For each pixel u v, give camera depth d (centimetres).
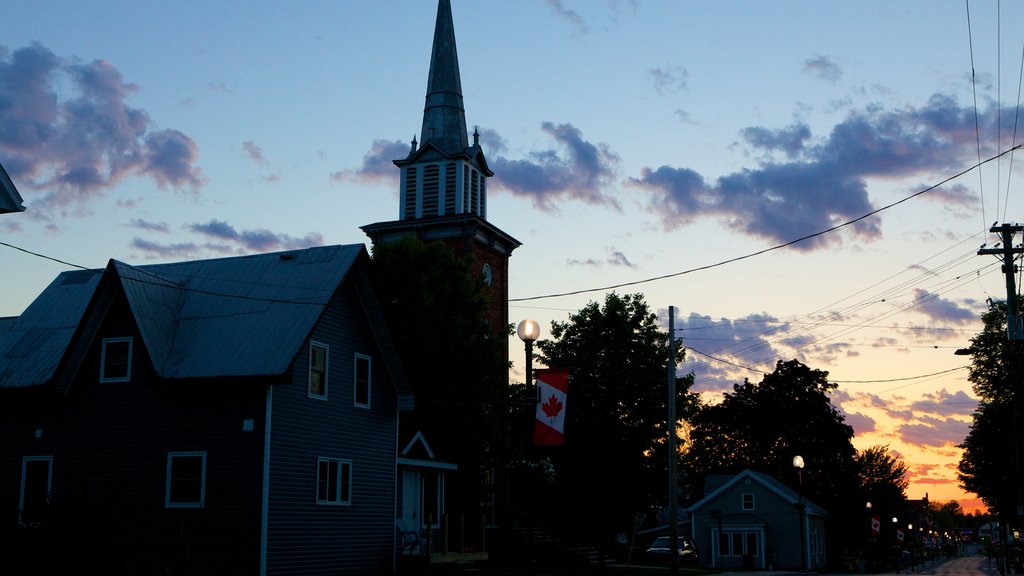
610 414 5484
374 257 4781
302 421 2870
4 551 2025
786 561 7150
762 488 7312
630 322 5919
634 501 5228
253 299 3002
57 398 2912
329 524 2961
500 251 6662
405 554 3312
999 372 6994
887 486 10331
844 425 9131
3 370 2988
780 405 9131
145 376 2848
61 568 2017
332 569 2952
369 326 3306
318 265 3106
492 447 4691
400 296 4644
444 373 4619
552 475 4131
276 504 2706
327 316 3067
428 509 3941
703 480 9294
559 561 3759
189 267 3272
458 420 4578
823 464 8981
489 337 4862
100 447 2853
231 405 2750
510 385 5062
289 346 2767
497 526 4100
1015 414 4575
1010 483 6981
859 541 8712
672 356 4397
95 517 2109
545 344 6056
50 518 2055
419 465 3691
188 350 2861
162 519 2738
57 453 2895
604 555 4397
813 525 7700
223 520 2681
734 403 9362
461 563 3691
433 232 6303
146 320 2886
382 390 3362
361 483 3167
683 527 8306
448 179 6519
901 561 8375
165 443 2788
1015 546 6731
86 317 2850
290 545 2753
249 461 2694
